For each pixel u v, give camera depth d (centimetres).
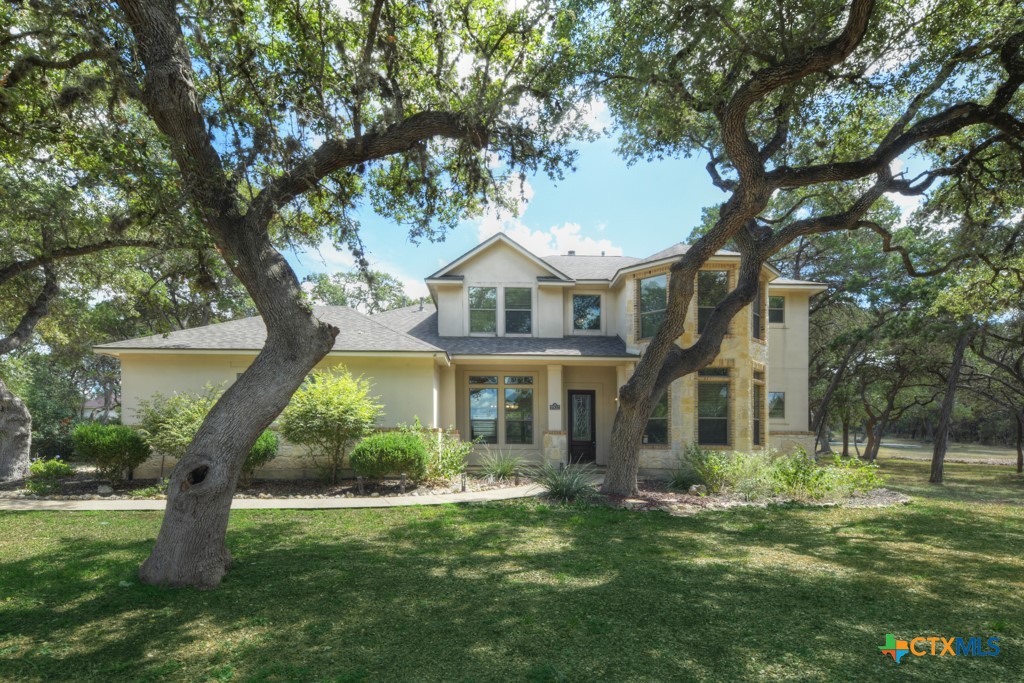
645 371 1184
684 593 584
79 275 1485
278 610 527
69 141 691
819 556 745
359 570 657
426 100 880
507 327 1850
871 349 2277
